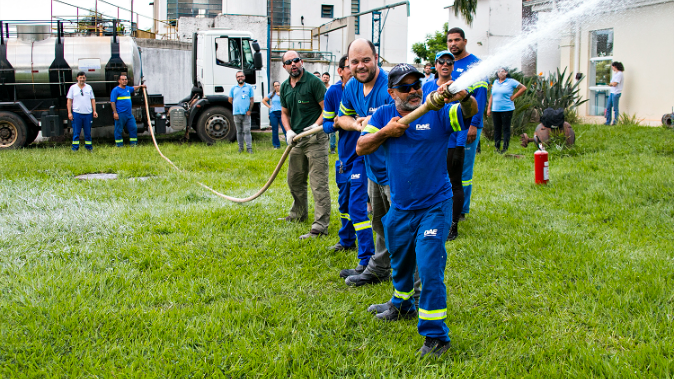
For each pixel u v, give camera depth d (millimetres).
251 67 13797
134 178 7949
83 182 7398
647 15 13406
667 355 2588
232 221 5375
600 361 2529
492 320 3105
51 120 12336
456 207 4727
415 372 2539
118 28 14461
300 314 3174
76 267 3934
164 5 23859
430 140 2641
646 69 13617
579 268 3797
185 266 4047
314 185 4945
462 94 2426
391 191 2793
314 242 4723
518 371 2539
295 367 2594
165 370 2525
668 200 5770
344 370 2572
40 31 12898
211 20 18750
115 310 3168
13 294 3371
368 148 2770
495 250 4316
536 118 14531
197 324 2980
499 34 19422
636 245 4344
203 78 13422
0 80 12375
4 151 11570
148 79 15633
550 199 6176
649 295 3262
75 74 12609
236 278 3738
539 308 3254
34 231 4836
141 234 4863
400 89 2613
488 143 11742
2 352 2658
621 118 14008
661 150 9297
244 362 2623
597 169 7934
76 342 2762
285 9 25047
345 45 25984
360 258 4016
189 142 14094
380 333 2953
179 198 6516
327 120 4359
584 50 15367
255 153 11367
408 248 2838
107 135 15258
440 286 2643
